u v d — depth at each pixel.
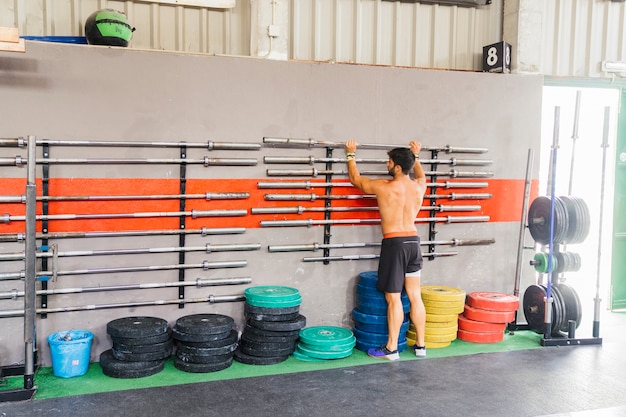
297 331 4.21
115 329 3.76
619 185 6.01
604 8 5.70
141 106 4.12
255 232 4.44
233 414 3.17
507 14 5.41
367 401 3.39
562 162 6.17
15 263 3.88
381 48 5.23
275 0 4.62
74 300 4.03
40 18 4.37
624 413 3.26
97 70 4.02
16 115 3.86
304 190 4.55
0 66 3.81
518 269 4.98
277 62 4.45
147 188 4.15
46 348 3.97
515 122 5.13
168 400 3.37
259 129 4.42
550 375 3.90
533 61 5.33
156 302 4.19
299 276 4.58
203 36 4.74
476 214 5.04
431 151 4.91
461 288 5.04
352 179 4.41
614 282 6.03
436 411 3.26
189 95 4.23
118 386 3.59
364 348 4.43
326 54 5.07
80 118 3.99
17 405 3.27
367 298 4.40
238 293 4.43
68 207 3.99
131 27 4.41
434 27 5.36
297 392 3.52
